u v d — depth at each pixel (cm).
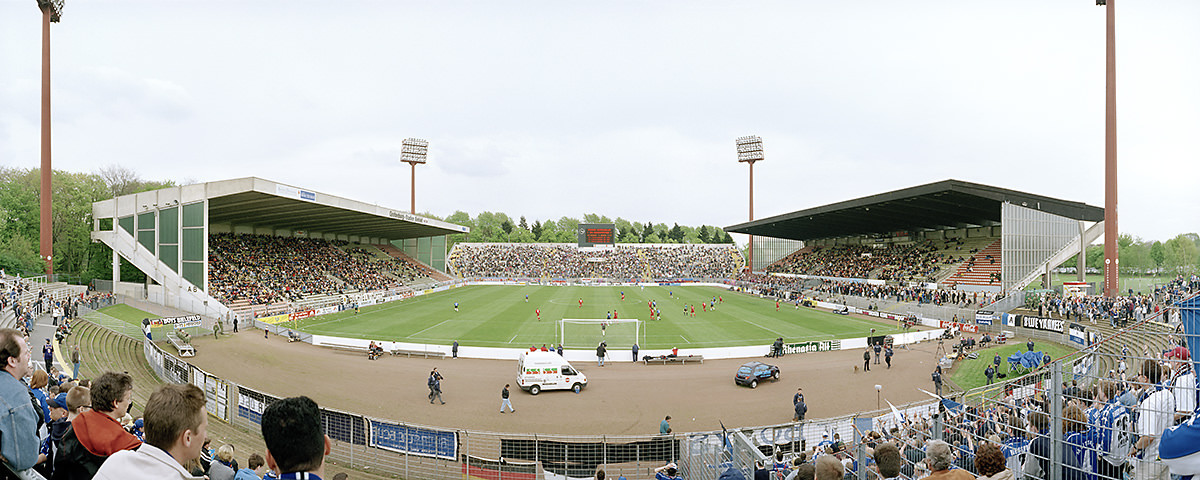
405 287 7981
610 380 2958
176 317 4128
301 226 7838
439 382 2580
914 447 1049
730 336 4288
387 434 1775
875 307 5719
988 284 5569
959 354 3428
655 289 9356
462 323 4872
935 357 3559
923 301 5509
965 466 888
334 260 7725
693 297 7675
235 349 3538
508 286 10025
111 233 5266
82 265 7106
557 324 4816
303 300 5866
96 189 7438
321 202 5238
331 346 3750
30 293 4150
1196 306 670
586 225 12000
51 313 3734
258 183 4441
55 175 6806
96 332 3391
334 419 1842
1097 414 668
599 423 2252
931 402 2003
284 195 4719
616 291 8788
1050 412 695
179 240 4788
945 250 7044
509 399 2556
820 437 1862
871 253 8312
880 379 2983
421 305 6400
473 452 1855
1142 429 633
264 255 6556
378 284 7650
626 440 1689
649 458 1700
